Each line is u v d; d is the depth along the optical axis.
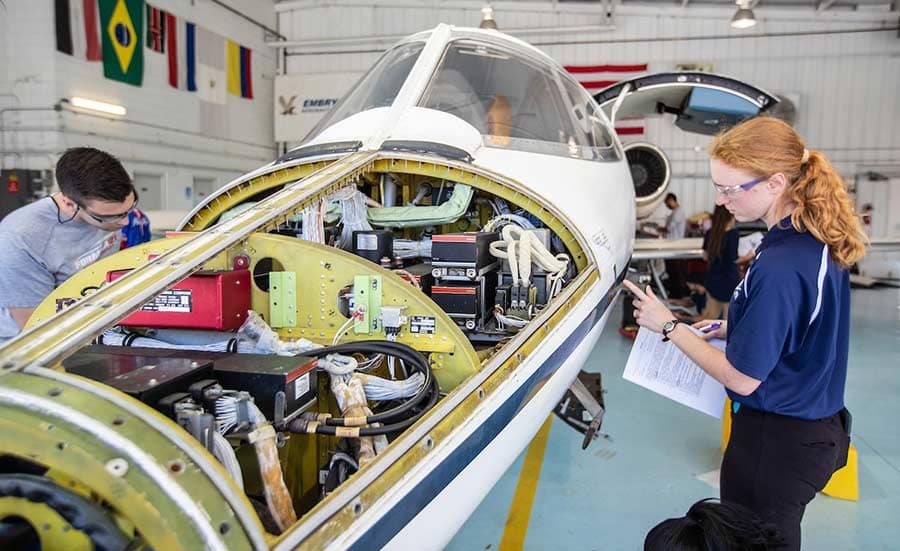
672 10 12.03
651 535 1.24
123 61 9.13
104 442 0.77
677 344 1.61
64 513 0.78
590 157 2.89
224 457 1.00
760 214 1.54
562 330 1.78
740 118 4.99
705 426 3.76
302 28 13.24
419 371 1.50
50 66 8.09
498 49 2.95
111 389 0.85
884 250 5.98
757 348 1.39
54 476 0.86
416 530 1.17
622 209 2.82
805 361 1.48
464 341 1.52
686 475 3.06
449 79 2.71
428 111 2.44
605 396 4.37
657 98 5.32
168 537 0.75
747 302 1.47
